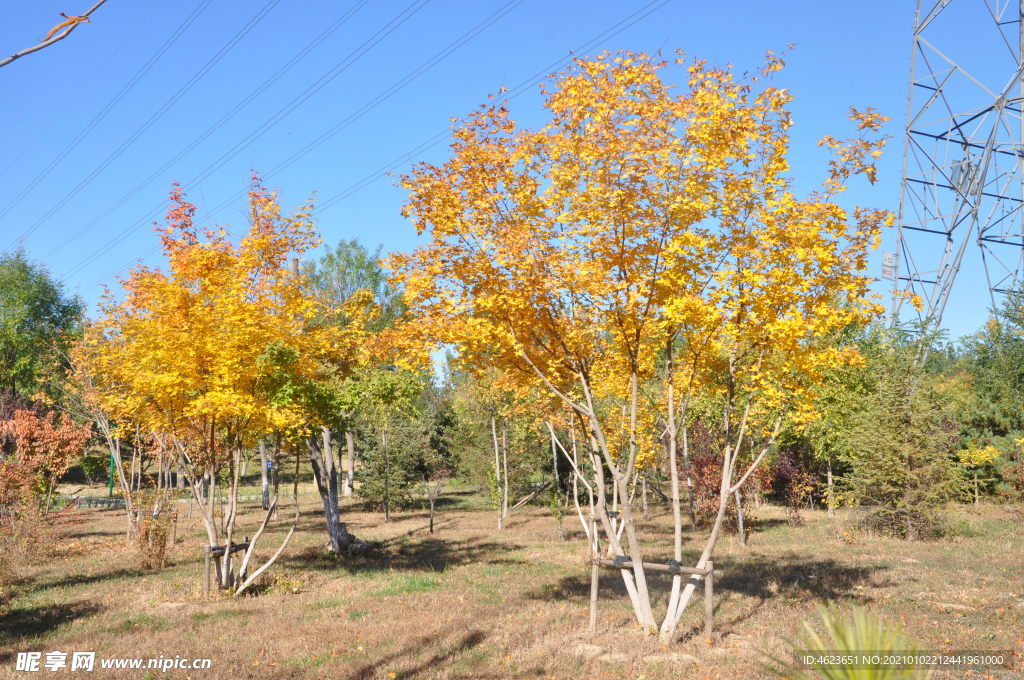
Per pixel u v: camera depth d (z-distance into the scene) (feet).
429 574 51.01
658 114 27.78
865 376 74.08
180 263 41.19
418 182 30.07
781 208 28.30
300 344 44.68
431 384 142.31
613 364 36.09
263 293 42.96
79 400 76.95
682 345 34.81
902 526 66.85
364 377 65.10
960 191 96.07
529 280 28.68
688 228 29.25
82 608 38.58
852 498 70.79
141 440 77.15
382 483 95.09
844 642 11.68
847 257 29.96
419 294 30.71
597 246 29.32
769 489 80.64
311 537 75.61
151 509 55.11
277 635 31.94
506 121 29.50
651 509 104.27
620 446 46.70
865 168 29.43
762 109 29.17
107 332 47.42
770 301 28.99
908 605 36.24
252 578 43.24
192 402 39.45
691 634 30.58
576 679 24.84
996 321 101.04
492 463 98.48
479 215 30.09
